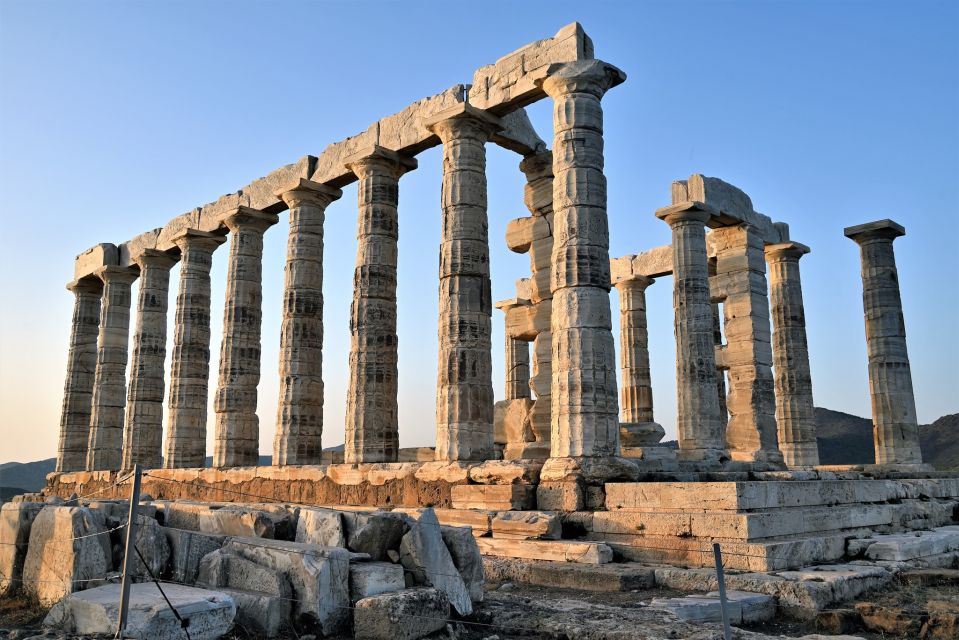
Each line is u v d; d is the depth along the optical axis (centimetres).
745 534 1241
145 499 1492
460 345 1891
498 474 1675
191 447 2789
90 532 977
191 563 1003
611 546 1384
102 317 3303
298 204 2473
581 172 1748
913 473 2442
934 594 1127
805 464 2634
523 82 1900
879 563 1299
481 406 1878
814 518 1396
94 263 3366
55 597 953
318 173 2461
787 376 2698
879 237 2781
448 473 1778
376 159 2230
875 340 2736
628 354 3127
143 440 2970
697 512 1327
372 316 2150
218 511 1130
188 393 2812
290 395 2347
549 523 1450
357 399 2108
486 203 2014
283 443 2314
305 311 2408
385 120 2269
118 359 3284
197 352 2858
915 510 1744
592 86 1798
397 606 855
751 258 2502
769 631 1008
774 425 2412
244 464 2541
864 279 2802
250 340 2628
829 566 1258
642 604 1062
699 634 848
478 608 1007
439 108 2091
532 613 976
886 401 2681
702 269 2333
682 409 2280
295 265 2431
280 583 894
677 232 2369
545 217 2197
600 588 1211
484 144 2052
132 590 876
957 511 1969
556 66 1809
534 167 2231
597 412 1630
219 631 821
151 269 3125
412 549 968
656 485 1418
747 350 2431
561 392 1662
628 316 3158
